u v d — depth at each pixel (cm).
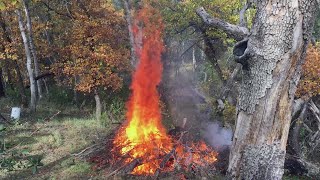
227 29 405
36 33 1485
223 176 614
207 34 1250
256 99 369
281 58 355
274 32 353
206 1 1223
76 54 1188
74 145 832
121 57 1224
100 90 1403
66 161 709
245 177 382
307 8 347
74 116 1255
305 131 871
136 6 1327
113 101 1308
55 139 885
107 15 1262
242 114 385
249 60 371
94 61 1177
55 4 1479
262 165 371
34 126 1045
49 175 641
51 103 1460
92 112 1338
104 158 711
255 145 373
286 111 367
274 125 366
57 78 1530
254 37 367
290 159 704
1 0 768
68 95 1605
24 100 1441
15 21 1441
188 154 643
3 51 1420
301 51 360
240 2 1241
